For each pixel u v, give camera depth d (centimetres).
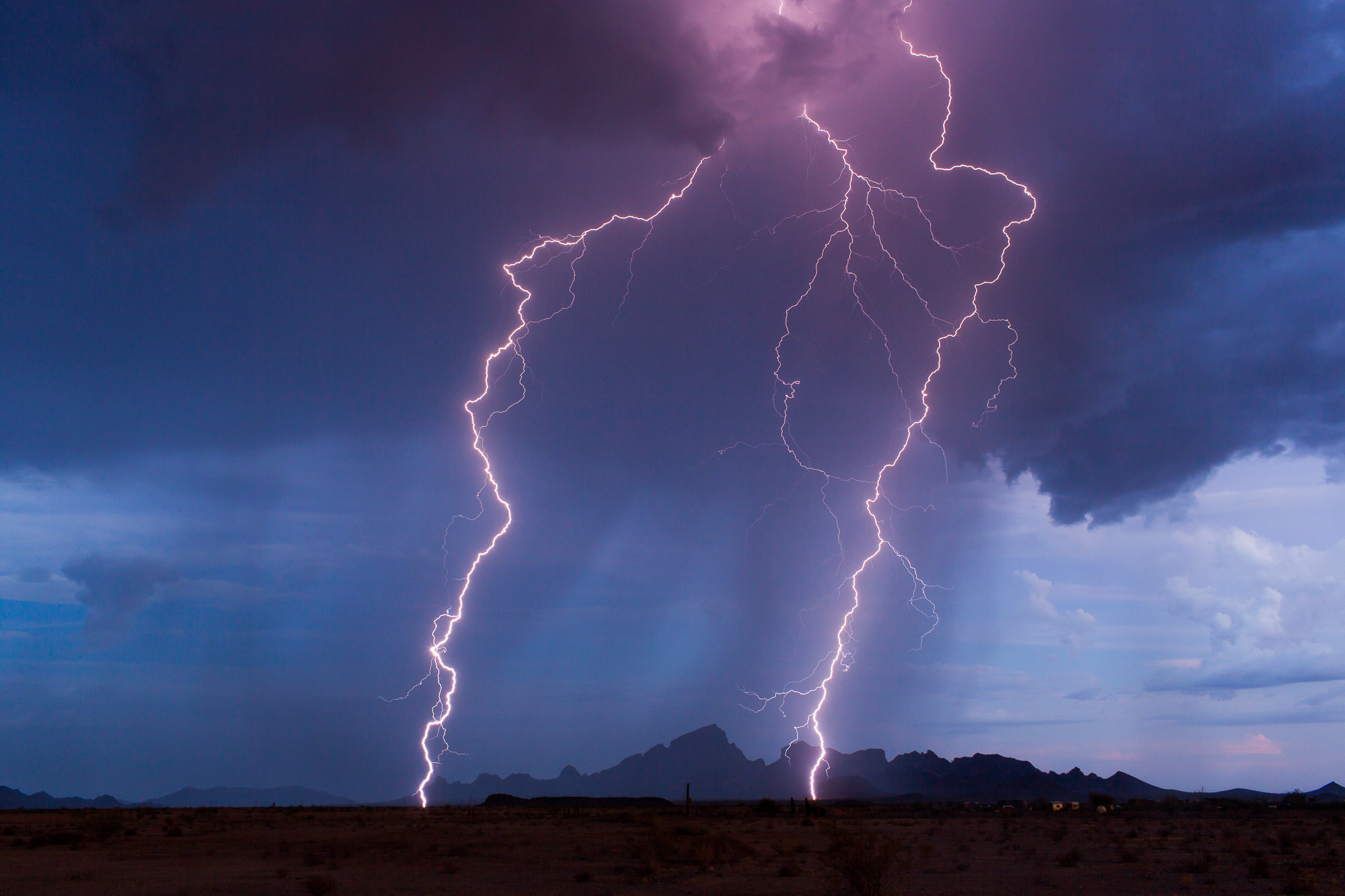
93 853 2959
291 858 2719
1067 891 1730
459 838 3684
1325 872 2020
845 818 5691
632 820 5422
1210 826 4150
